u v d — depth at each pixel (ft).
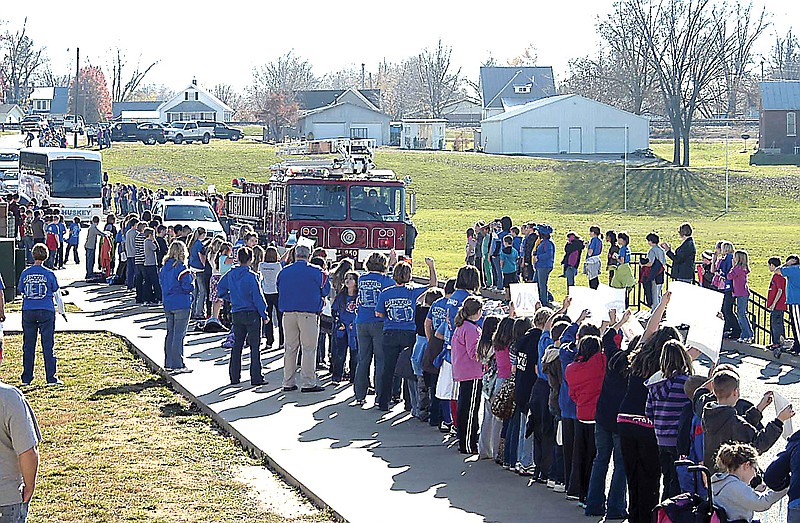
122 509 29.45
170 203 119.34
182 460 35.47
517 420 34.27
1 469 20.06
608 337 30.04
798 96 315.99
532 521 28.91
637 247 144.25
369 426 41.09
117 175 248.52
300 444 37.63
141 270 80.18
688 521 22.08
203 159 270.87
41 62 545.03
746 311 63.46
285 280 47.73
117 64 482.28
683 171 248.93
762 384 51.85
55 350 59.11
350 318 49.65
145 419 42.19
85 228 162.40
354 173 88.69
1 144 306.14
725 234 162.91
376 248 87.86
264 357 57.41
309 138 323.57
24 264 84.84
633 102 343.26
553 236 157.89
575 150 309.22
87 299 83.92
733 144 352.49
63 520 28.40
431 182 242.17
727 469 22.40
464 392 36.81
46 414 42.57
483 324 35.91
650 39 280.51
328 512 29.71
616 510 29.09
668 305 29.76
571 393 30.09
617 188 238.07
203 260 72.33
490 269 91.86
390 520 28.71
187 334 66.49
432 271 46.01
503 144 306.55
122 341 62.90
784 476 22.17
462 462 35.65
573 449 30.94
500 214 203.62
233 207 111.45
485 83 415.44
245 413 42.80
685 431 25.94
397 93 597.11
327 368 54.60
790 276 58.90
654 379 27.12
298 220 87.30
